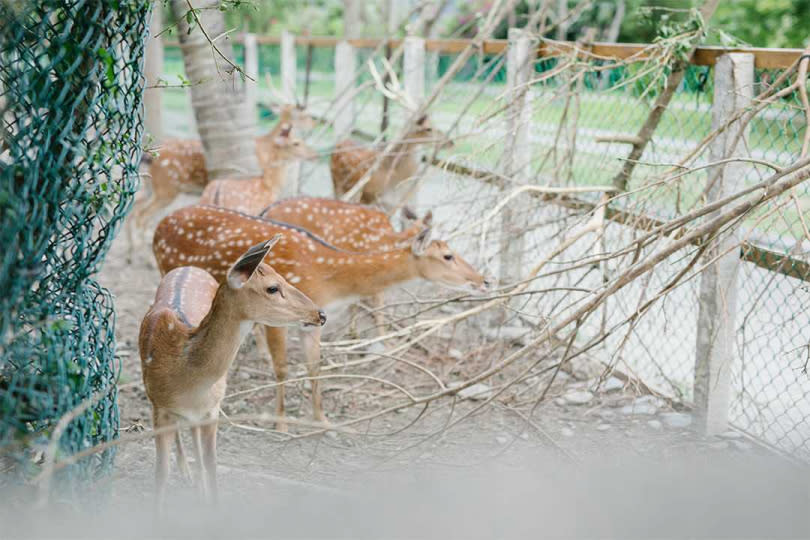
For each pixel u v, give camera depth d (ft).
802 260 13.28
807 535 5.20
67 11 8.22
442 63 27.81
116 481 12.28
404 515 5.64
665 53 15.67
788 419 14.79
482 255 16.58
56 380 8.82
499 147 20.80
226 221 15.64
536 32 20.86
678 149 16.78
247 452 13.84
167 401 10.82
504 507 5.46
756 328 17.93
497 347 18.12
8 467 9.21
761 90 14.21
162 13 36.52
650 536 5.25
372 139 30.32
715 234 13.42
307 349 14.78
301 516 5.85
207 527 6.19
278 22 69.82
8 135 8.14
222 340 10.57
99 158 8.75
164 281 13.10
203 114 23.91
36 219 8.38
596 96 18.38
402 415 15.49
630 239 15.89
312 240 15.30
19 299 8.29
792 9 47.98
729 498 5.38
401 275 15.57
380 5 60.13
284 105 30.55
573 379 17.08
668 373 17.26
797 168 11.98
